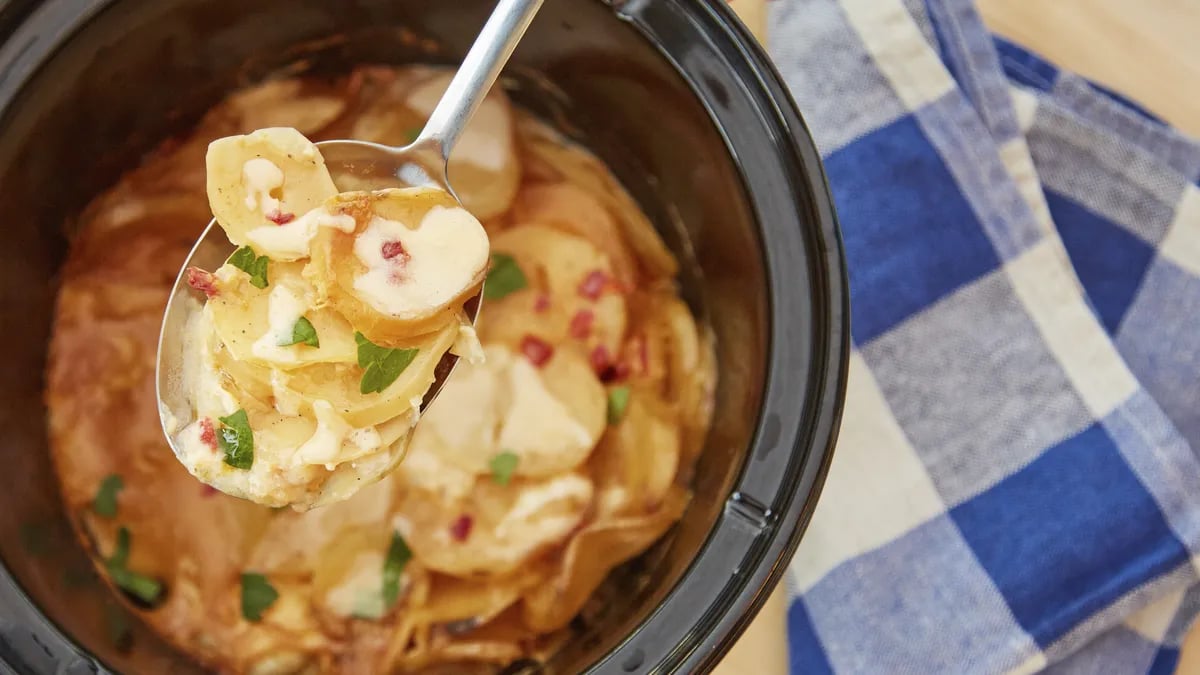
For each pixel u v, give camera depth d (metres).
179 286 0.39
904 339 0.47
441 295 0.37
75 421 0.42
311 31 0.42
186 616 0.41
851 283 0.47
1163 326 0.48
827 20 0.47
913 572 0.46
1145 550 0.46
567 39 0.40
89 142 0.41
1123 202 0.48
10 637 0.35
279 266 0.37
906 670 0.45
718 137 0.38
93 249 0.43
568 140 0.46
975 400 0.47
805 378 0.36
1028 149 0.48
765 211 0.37
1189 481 0.46
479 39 0.38
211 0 0.39
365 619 0.41
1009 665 0.45
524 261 0.44
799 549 0.46
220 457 0.37
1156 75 0.49
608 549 0.42
